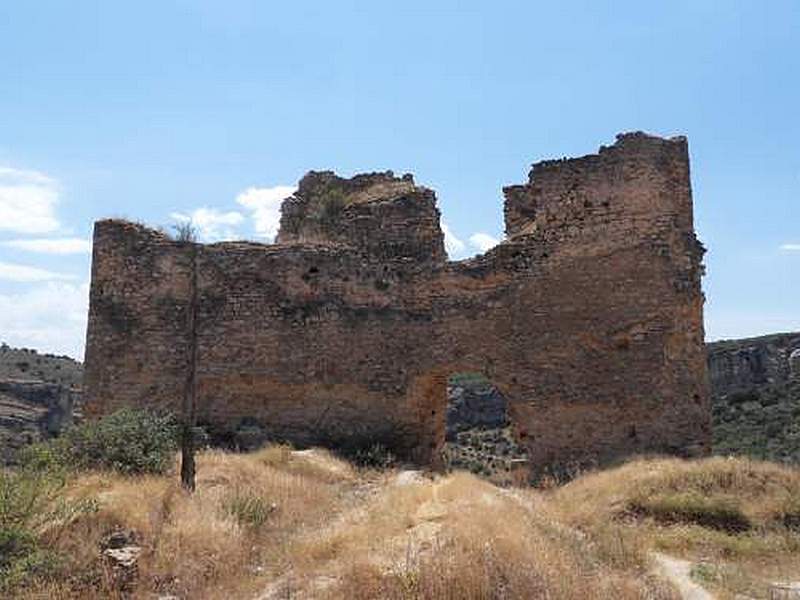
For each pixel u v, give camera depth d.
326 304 26.91
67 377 75.75
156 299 28.25
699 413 22.77
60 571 11.81
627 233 23.52
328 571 11.35
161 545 12.62
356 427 25.98
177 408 27.44
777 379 53.25
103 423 19.45
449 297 25.70
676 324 22.78
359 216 28.72
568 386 23.70
